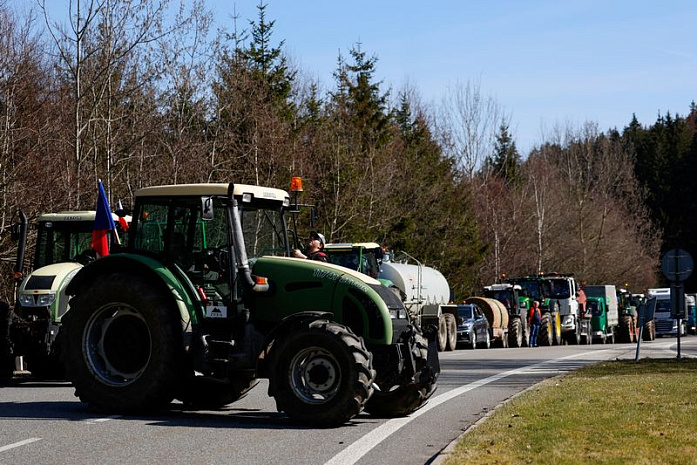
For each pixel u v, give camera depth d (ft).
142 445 36.78
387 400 46.44
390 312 45.27
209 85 127.54
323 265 45.83
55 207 100.42
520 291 167.43
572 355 108.37
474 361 95.09
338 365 42.14
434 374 46.47
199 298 46.09
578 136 339.98
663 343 169.17
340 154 163.94
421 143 230.89
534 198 257.55
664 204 386.73
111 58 109.60
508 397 56.70
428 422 44.60
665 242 376.27
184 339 45.16
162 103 122.93
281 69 179.63
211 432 40.47
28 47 108.17
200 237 46.88
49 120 109.19
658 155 392.68
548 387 59.72
